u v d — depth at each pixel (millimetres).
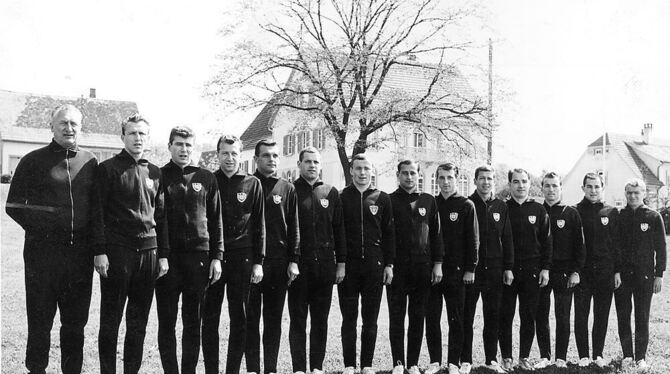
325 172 30500
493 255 6113
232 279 5191
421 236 5805
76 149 4840
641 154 39844
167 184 5023
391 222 5766
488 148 19453
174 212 4996
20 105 33938
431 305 5977
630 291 6578
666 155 40031
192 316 5047
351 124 18016
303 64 18203
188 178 5074
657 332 8062
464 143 19266
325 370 6016
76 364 4777
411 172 5906
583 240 6461
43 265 4609
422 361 6441
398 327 5840
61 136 4727
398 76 25375
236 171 5371
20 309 8383
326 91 17594
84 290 4762
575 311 6629
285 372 5836
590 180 6742
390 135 18984
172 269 4984
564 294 6441
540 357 6480
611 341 7664
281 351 6734
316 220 5551
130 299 4836
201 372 5770
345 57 17859
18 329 7176
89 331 7387
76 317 4750
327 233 5566
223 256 5215
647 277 6504
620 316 6605
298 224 5512
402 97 18078
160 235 4895
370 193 5770
